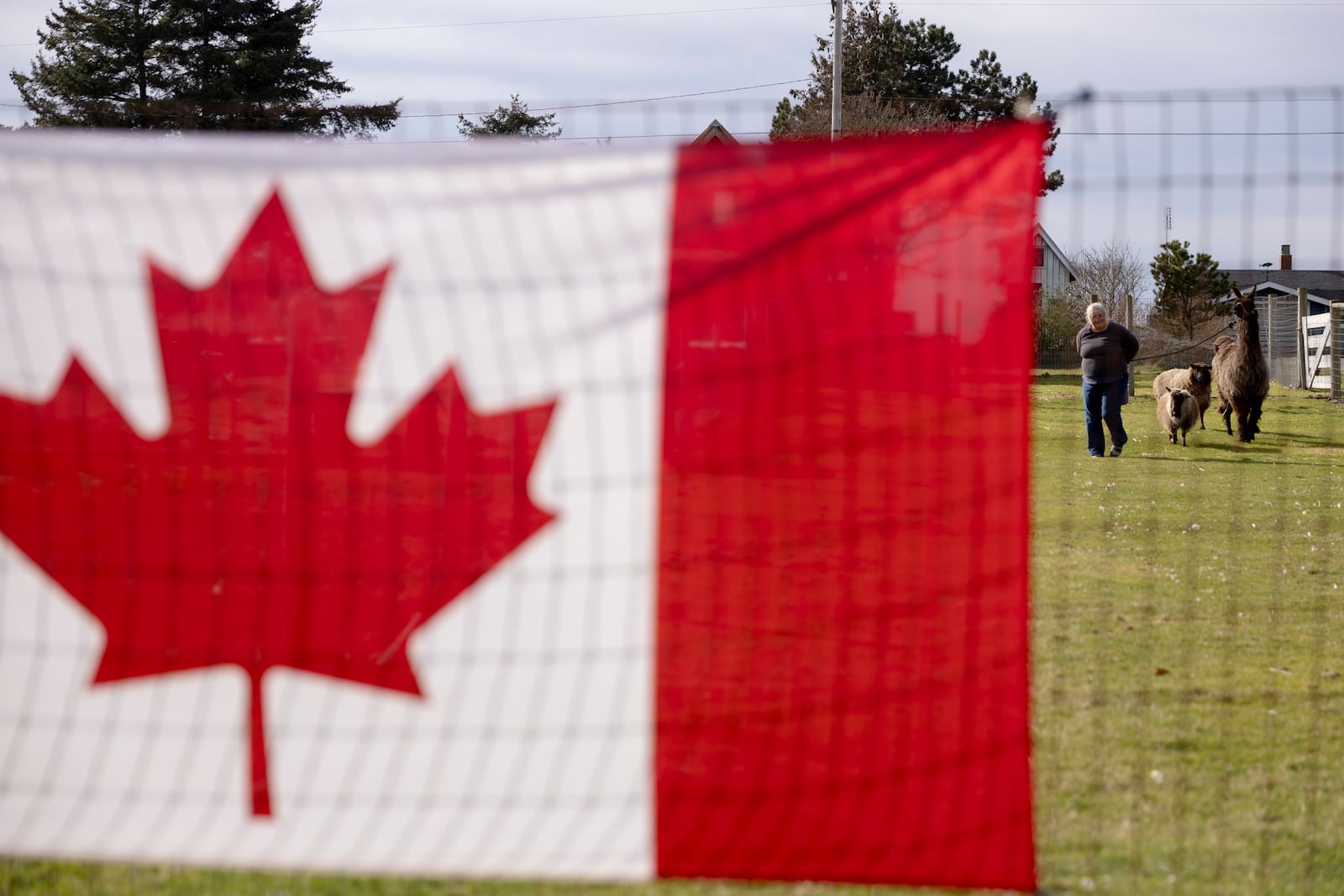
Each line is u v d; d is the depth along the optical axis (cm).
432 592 428
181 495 437
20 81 4741
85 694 434
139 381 440
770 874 419
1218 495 1490
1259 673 715
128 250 440
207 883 431
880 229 430
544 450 431
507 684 426
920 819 421
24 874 436
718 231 432
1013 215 429
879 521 431
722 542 430
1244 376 2212
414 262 434
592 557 429
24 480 440
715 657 427
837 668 430
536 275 432
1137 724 619
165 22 4644
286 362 436
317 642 429
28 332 442
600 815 421
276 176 439
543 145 436
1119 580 969
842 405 432
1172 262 4416
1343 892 442
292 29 4784
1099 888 440
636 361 431
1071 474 1703
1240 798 527
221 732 429
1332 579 991
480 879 435
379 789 424
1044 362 3853
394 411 434
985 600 432
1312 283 6781
